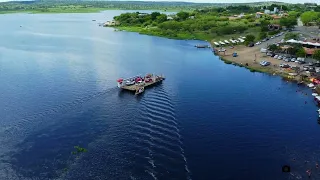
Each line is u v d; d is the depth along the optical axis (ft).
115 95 419.95
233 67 590.14
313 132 324.19
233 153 281.33
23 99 398.01
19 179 240.94
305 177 248.93
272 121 348.38
